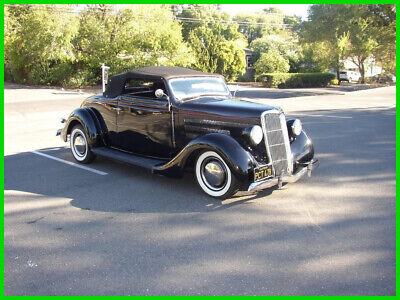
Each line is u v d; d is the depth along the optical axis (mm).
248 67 44156
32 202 4844
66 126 6805
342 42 29938
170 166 4957
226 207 4504
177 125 5309
